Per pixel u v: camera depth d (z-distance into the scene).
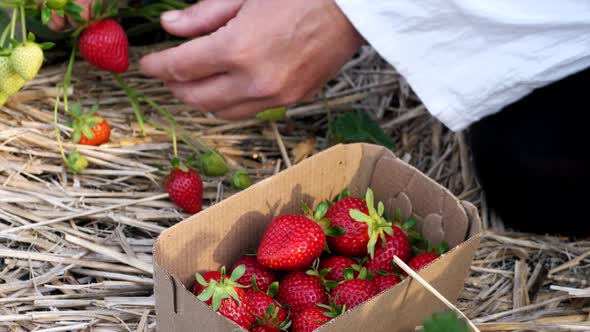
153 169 0.68
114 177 0.68
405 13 0.59
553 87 0.62
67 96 0.73
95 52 0.68
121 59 0.69
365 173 0.62
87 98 0.73
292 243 0.56
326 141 0.75
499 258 0.66
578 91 0.62
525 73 0.59
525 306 0.63
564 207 0.66
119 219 0.65
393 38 0.60
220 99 0.65
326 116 0.77
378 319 0.53
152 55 0.65
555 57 0.59
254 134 0.74
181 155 0.71
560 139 0.63
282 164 0.73
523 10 0.58
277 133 0.72
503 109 0.65
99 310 0.59
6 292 0.60
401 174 0.61
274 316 0.54
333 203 0.61
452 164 0.74
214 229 0.57
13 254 0.61
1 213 0.63
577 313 0.62
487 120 0.66
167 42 0.79
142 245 0.64
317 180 0.61
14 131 0.68
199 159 0.69
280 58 0.62
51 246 0.63
